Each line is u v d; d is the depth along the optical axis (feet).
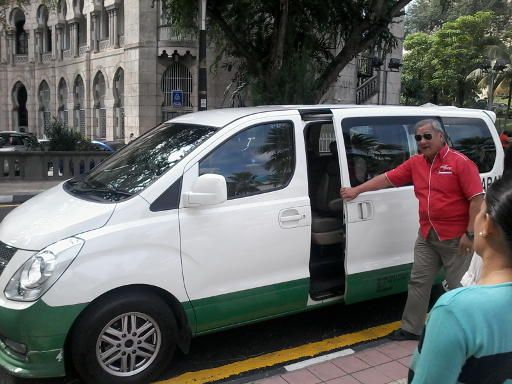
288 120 13.46
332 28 42.50
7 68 118.42
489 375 4.36
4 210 35.22
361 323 15.39
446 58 122.52
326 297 13.94
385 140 15.16
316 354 13.25
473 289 4.54
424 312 13.51
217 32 44.73
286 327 15.06
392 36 43.06
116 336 11.02
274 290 12.81
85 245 10.60
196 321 11.93
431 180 12.80
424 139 12.65
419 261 13.34
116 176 13.00
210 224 11.80
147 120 77.46
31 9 111.55
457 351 4.38
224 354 13.33
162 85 77.66
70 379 11.96
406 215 14.89
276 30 39.65
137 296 11.09
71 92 102.47
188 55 76.23
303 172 13.29
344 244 14.16
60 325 10.36
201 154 12.20
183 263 11.52
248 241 12.30
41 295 10.27
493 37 122.62
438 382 4.44
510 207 4.49
